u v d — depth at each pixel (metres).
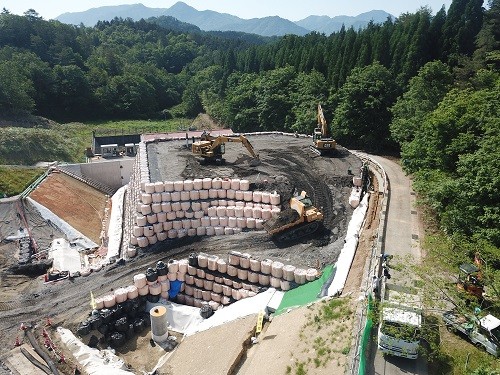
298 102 62.97
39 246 34.16
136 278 26.64
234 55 103.62
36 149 59.72
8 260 31.62
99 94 101.62
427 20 58.25
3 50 101.69
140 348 23.80
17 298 26.58
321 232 29.19
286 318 21.23
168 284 27.89
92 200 45.94
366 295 18.86
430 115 36.59
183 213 31.67
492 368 14.64
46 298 26.42
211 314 25.72
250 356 19.70
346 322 18.09
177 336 24.70
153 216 31.05
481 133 28.39
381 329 16.09
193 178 34.47
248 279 26.75
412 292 18.31
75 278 28.45
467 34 57.59
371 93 52.44
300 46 81.06
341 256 25.38
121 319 24.72
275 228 28.48
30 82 87.81
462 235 21.89
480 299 17.92
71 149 66.12
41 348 21.92
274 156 41.22
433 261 19.72
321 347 17.27
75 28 141.12
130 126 92.19
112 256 31.25
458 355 16.42
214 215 31.47
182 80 128.12
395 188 35.41
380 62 60.59
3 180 44.97
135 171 41.19
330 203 32.03
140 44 163.62
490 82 42.53
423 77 46.75
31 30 120.62
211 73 106.81
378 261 21.58
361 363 15.30
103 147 61.97
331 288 22.14
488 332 16.30
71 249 34.12
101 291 26.92
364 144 54.59
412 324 15.65
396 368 15.98
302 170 37.34
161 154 42.34
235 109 73.62
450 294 17.67
